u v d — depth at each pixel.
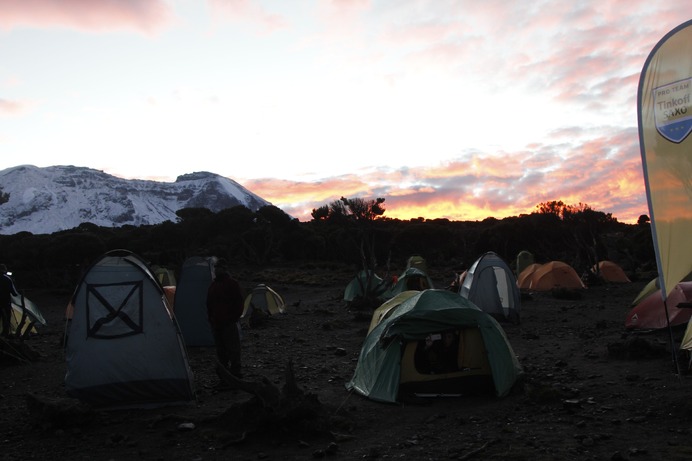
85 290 9.02
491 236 57.09
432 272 47.66
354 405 8.59
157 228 63.97
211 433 7.11
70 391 8.66
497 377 8.84
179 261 59.38
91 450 6.71
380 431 7.27
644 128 8.45
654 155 8.31
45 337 18.88
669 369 9.73
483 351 9.16
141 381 8.75
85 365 8.73
